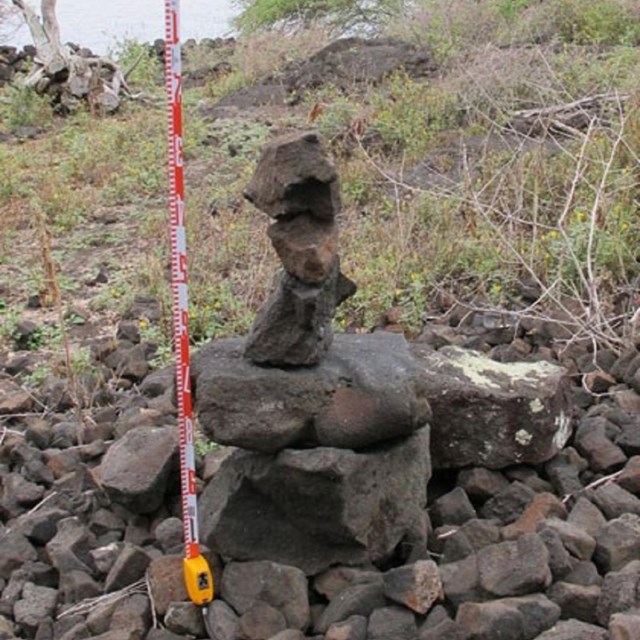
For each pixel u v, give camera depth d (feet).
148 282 11.20
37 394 8.94
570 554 5.73
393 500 5.83
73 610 5.99
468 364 6.75
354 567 5.76
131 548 6.09
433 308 9.64
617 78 14.64
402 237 10.25
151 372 9.23
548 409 6.51
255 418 5.57
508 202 10.75
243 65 22.21
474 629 5.24
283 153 5.34
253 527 5.75
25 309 11.15
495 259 9.73
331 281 5.63
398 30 21.94
